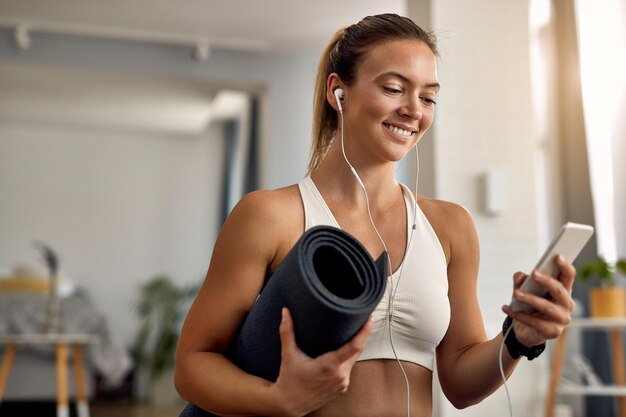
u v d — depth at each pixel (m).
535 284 1.04
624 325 3.87
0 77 7.06
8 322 5.21
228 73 6.67
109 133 8.93
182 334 1.14
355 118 1.19
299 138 6.75
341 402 1.12
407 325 1.16
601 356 4.74
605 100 4.90
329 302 0.89
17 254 8.54
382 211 1.23
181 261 8.89
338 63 1.23
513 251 4.33
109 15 5.93
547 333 1.04
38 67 6.36
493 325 4.22
